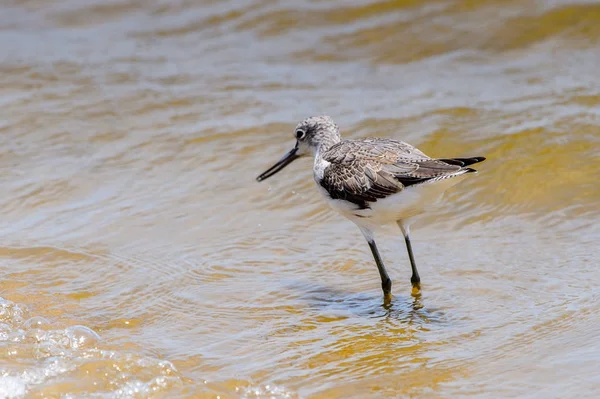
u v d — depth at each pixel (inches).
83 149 665.6
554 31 769.6
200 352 416.5
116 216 577.3
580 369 380.8
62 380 385.4
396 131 654.5
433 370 392.2
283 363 404.5
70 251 533.3
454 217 560.4
